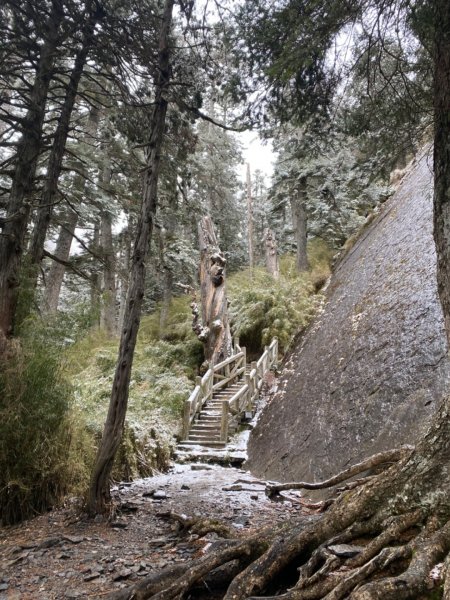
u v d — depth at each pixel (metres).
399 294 7.69
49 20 5.82
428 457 2.72
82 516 4.89
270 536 3.06
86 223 13.34
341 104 4.79
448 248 2.74
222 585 2.97
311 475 5.89
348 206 15.80
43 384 5.14
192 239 18.02
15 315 5.45
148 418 8.32
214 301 13.18
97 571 3.52
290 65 3.52
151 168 5.54
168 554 3.85
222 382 11.41
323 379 7.94
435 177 2.88
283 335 12.97
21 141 5.92
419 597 2.02
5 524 4.79
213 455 8.16
